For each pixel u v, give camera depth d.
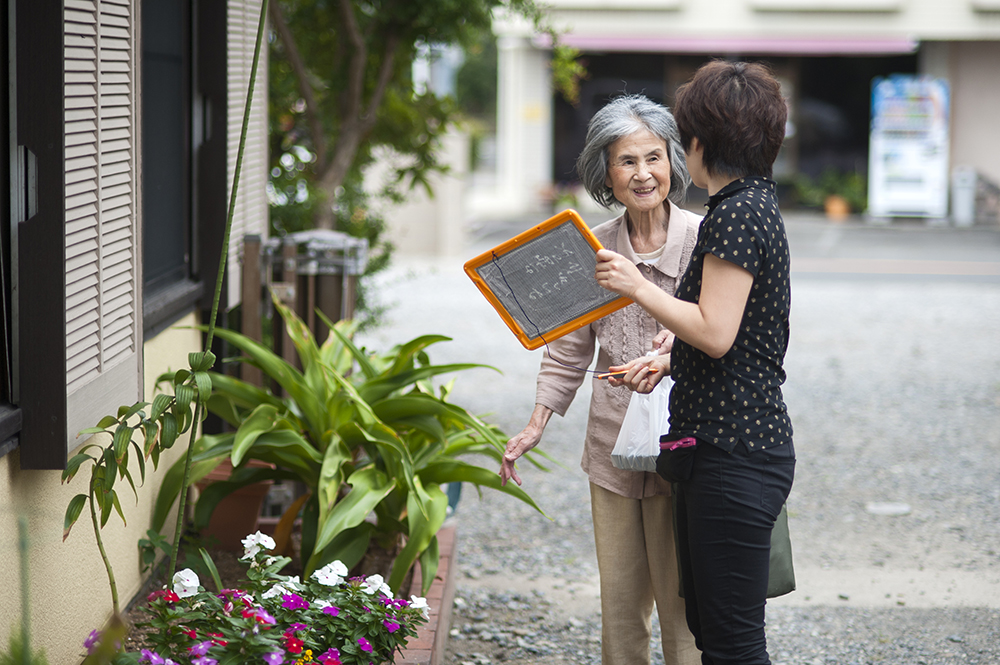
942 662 3.57
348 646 2.56
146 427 2.57
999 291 12.99
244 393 3.87
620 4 20.33
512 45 21.34
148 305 3.68
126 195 3.05
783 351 2.31
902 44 19.98
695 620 2.46
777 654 3.66
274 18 5.89
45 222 2.53
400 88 7.20
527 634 3.80
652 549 2.85
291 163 7.01
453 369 3.75
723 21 20.39
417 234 15.67
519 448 2.84
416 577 3.66
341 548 3.47
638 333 2.80
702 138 2.29
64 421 2.57
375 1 6.27
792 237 18.45
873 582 4.37
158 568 3.83
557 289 2.45
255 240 4.53
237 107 4.59
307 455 3.70
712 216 2.23
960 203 20.39
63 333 2.55
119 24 2.96
